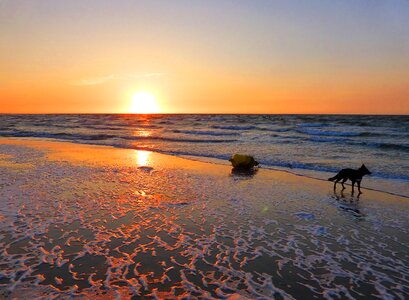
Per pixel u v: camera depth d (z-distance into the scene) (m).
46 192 10.50
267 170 15.48
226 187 11.86
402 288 5.01
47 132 40.50
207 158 19.42
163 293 4.72
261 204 9.68
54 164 16.27
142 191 10.95
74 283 4.93
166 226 7.61
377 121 60.38
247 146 24.73
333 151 21.48
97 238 6.76
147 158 19.16
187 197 10.32
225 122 67.00
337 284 5.11
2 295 4.55
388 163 16.64
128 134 37.72
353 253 6.32
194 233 7.21
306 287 5.00
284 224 7.95
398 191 11.38
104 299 4.52
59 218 7.96
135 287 4.86
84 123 67.06
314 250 6.43
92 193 10.50
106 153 21.34
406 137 31.28
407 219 8.45
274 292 4.83
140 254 6.03
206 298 4.61
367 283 5.16
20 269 5.34
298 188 11.84
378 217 8.61
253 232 7.36
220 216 8.47
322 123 57.06
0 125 58.34
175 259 5.86
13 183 11.75
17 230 7.10
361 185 12.34
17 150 22.20
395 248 6.59
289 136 33.22
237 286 4.98
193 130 43.84
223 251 6.27
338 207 9.48
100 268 5.44
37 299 4.47
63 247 6.26
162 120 80.56
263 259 5.96
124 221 7.88
